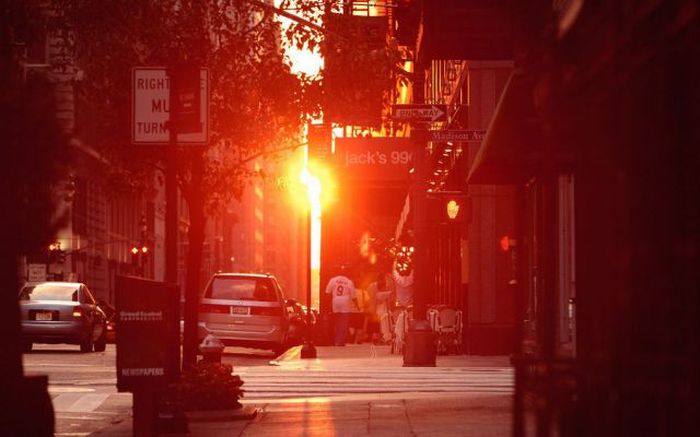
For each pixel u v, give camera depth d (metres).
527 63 17.45
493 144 24.34
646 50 14.13
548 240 17.53
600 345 15.30
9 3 37.72
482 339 96.19
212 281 108.75
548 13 17.12
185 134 42.16
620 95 14.67
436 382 66.12
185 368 50.41
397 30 74.81
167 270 41.03
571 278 55.62
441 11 48.47
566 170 19.34
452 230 122.38
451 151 118.81
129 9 61.03
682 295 13.59
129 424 46.66
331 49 63.34
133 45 62.91
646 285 14.07
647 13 14.05
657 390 13.97
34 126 22.91
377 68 63.91
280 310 107.81
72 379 73.69
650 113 14.15
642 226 14.15
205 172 65.31
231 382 47.75
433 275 155.62
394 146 129.62
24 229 23.61
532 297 67.94
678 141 13.71
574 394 16.42
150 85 42.12
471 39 49.34
